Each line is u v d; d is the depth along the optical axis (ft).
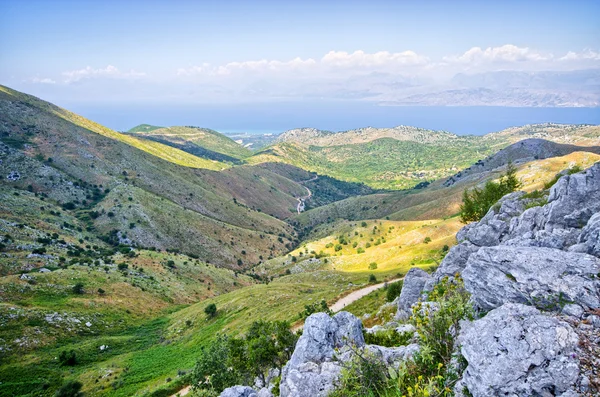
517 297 43.68
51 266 472.44
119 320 393.91
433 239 547.08
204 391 125.90
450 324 41.55
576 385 28.43
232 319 331.16
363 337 70.28
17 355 287.28
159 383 222.07
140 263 553.64
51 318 345.51
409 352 48.39
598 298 37.01
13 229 539.29
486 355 33.22
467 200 217.15
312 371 57.47
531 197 118.42
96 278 455.22
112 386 239.50
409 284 124.77
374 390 43.21
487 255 51.65
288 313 283.18
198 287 554.46
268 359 121.08
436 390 33.78
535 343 32.09
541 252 46.98
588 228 53.06
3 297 358.23
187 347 304.50
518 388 30.09
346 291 312.50
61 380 263.70
